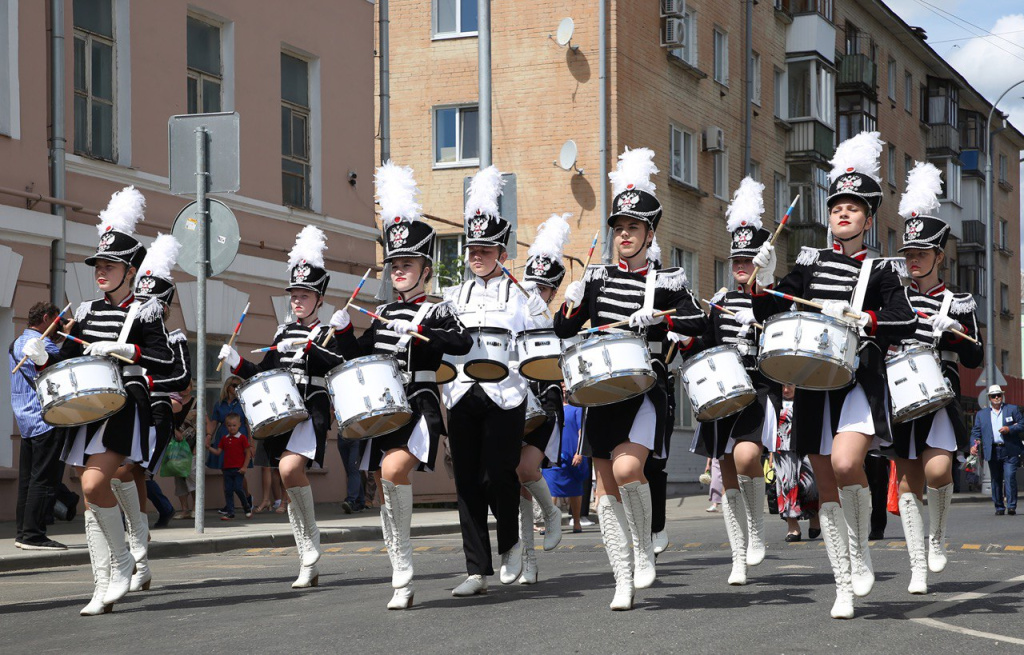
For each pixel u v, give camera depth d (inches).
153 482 573.0
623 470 278.2
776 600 298.2
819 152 1443.2
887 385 269.4
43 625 292.7
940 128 1926.7
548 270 382.9
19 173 589.0
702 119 1239.5
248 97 741.9
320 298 373.4
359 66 838.5
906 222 339.6
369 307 828.0
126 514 351.9
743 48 1328.7
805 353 257.0
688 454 1194.6
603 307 296.7
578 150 1092.5
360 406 288.4
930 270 334.6
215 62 727.7
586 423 285.4
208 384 698.8
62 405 294.7
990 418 810.2
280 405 336.8
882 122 1731.1
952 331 313.0
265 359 364.5
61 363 295.3
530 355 326.6
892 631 249.6
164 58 683.4
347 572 404.8
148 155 669.9
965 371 1459.2
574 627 257.1
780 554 431.2
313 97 800.3
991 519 718.5
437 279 1059.3
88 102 641.0
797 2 1483.8
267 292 743.7
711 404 317.4
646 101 1136.8
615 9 1091.3
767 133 1387.8
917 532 306.3
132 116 660.7
